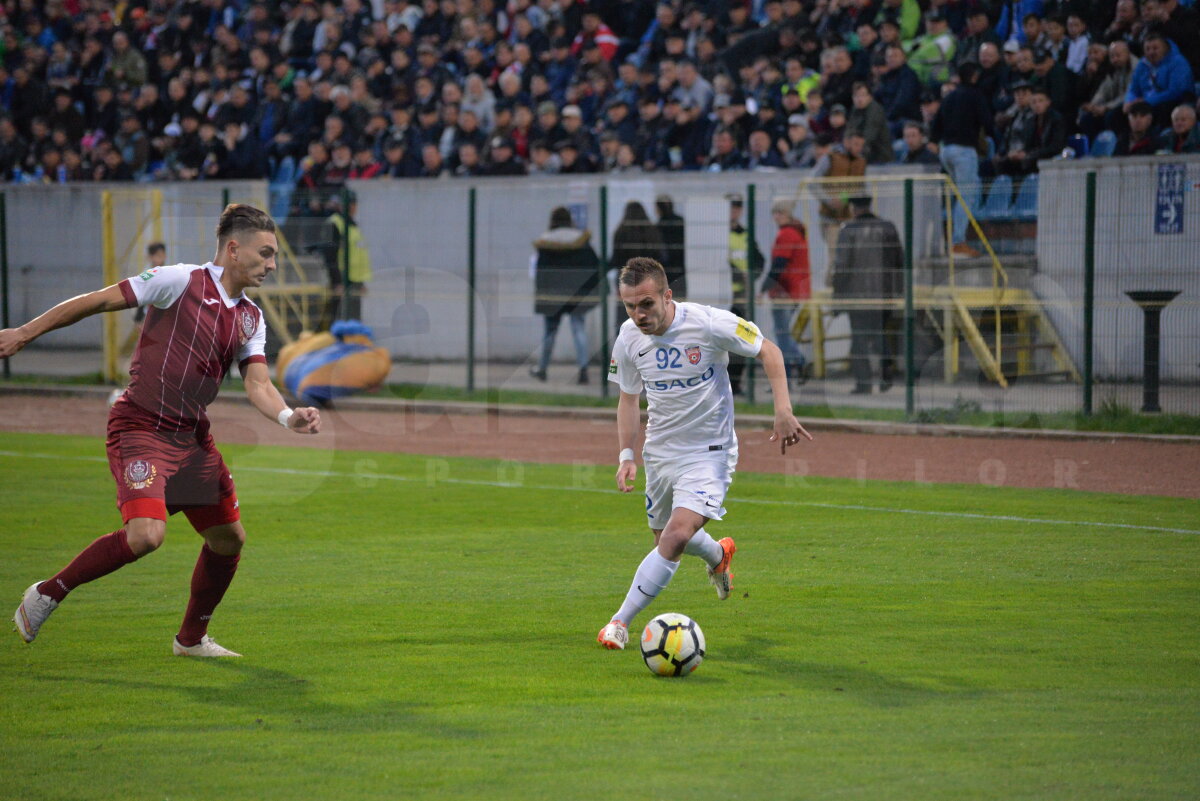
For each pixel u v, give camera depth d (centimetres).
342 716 751
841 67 2631
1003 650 895
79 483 1731
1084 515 1463
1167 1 2331
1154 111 2294
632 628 976
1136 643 911
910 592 1090
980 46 2566
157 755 682
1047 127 2344
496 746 694
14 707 771
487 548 1306
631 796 618
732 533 1377
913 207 2338
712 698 785
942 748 688
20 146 3828
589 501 1605
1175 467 1802
